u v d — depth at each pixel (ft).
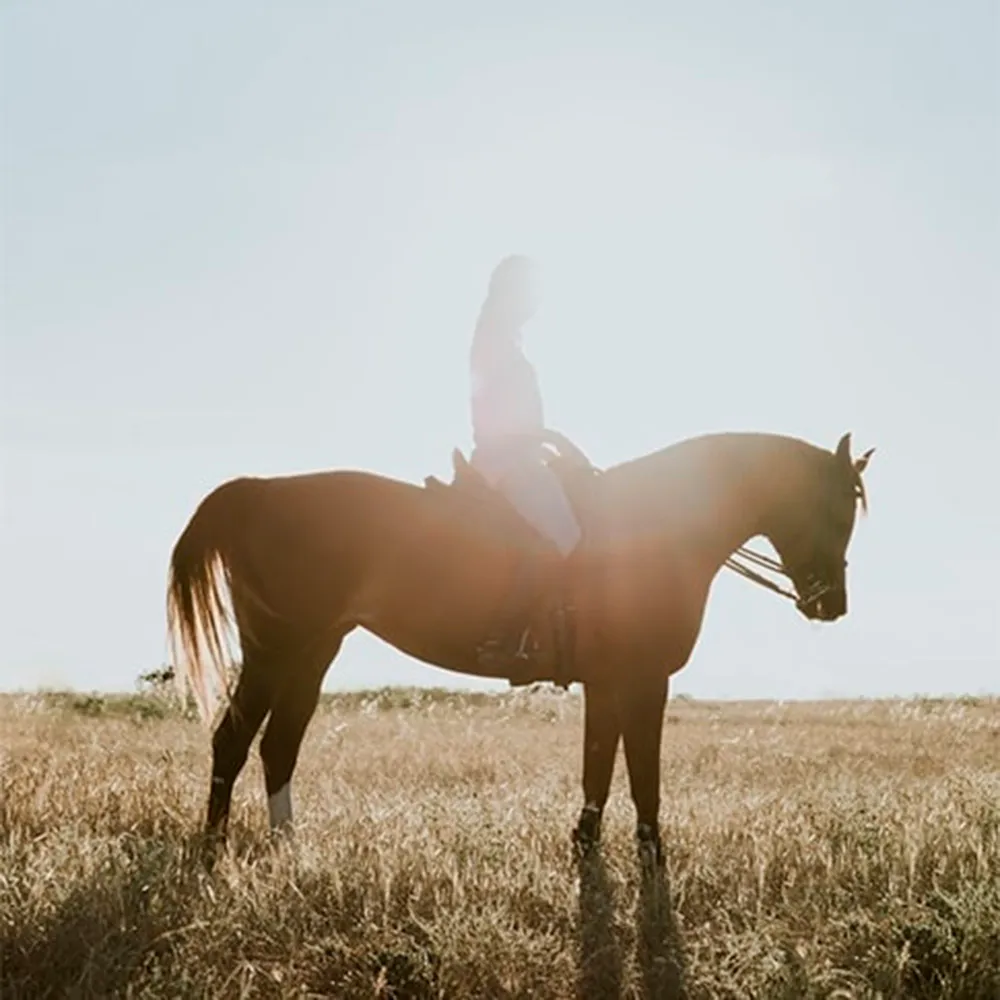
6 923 20.34
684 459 28.12
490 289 26.68
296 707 28.25
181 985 18.76
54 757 36.73
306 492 27.55
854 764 46.75
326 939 20.38
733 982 19.85
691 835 28.19
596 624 26.53
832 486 28.86
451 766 45.01
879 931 21.07
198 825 28.07
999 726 62.90
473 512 26.66
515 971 20.16
